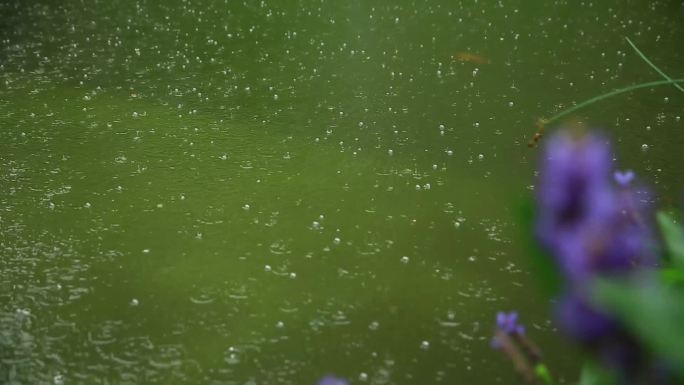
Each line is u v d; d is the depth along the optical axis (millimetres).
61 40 3986
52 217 2303
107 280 2004
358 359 1715
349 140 2846
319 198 2432
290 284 1996
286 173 2596
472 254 2131
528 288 1980
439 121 3018
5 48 3838
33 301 1910
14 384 1628
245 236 2219
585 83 3412
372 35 4141
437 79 3480
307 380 1647
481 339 1785
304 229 2256
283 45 3965
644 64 3654
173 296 1943
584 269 653
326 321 1851
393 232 2240
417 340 1781
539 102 3197
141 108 3137
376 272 2049
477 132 2914
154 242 2184
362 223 2287
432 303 1920
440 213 2342
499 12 4566
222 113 3102
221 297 1940
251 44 3975
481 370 1680
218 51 3865
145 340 1776
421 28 4266
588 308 664
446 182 2529
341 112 3109
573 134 683
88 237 2201
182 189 2482
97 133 2891
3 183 2496
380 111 3119
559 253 686
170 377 1657
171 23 4324
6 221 2273
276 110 3131
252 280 2012
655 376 704
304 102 3215
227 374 1667
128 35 4102
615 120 3002
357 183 2527
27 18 4359
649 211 2275
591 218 667
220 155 2723
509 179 2547
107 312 1876
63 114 3057
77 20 4344
